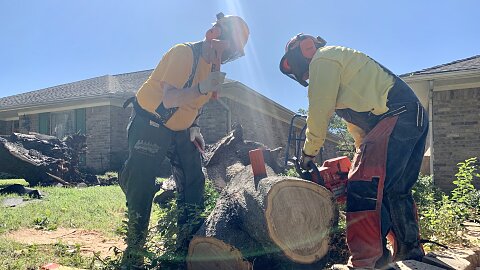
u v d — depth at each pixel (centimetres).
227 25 338
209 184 642
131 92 1836
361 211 269
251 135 1778
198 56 334
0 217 614
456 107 1077
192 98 318
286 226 269
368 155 274
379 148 273
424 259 296
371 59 295
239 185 334
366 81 284
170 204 370
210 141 1641
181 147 369
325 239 277
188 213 361
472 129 1059
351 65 285
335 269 283
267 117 1914
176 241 325
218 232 296
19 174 1249
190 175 376
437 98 1094
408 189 297
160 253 337
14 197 868
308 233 273
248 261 284
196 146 376
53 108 2016
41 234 525
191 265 306
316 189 277
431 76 1064
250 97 1775
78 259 374
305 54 304
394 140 275
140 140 345
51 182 1284
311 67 287
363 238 268
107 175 1612
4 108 2116
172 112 344
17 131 2178
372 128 290
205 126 1655
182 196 377
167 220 338
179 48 330
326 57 284
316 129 282
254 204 280
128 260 320
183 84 330
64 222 608
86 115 1934
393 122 279
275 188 269
